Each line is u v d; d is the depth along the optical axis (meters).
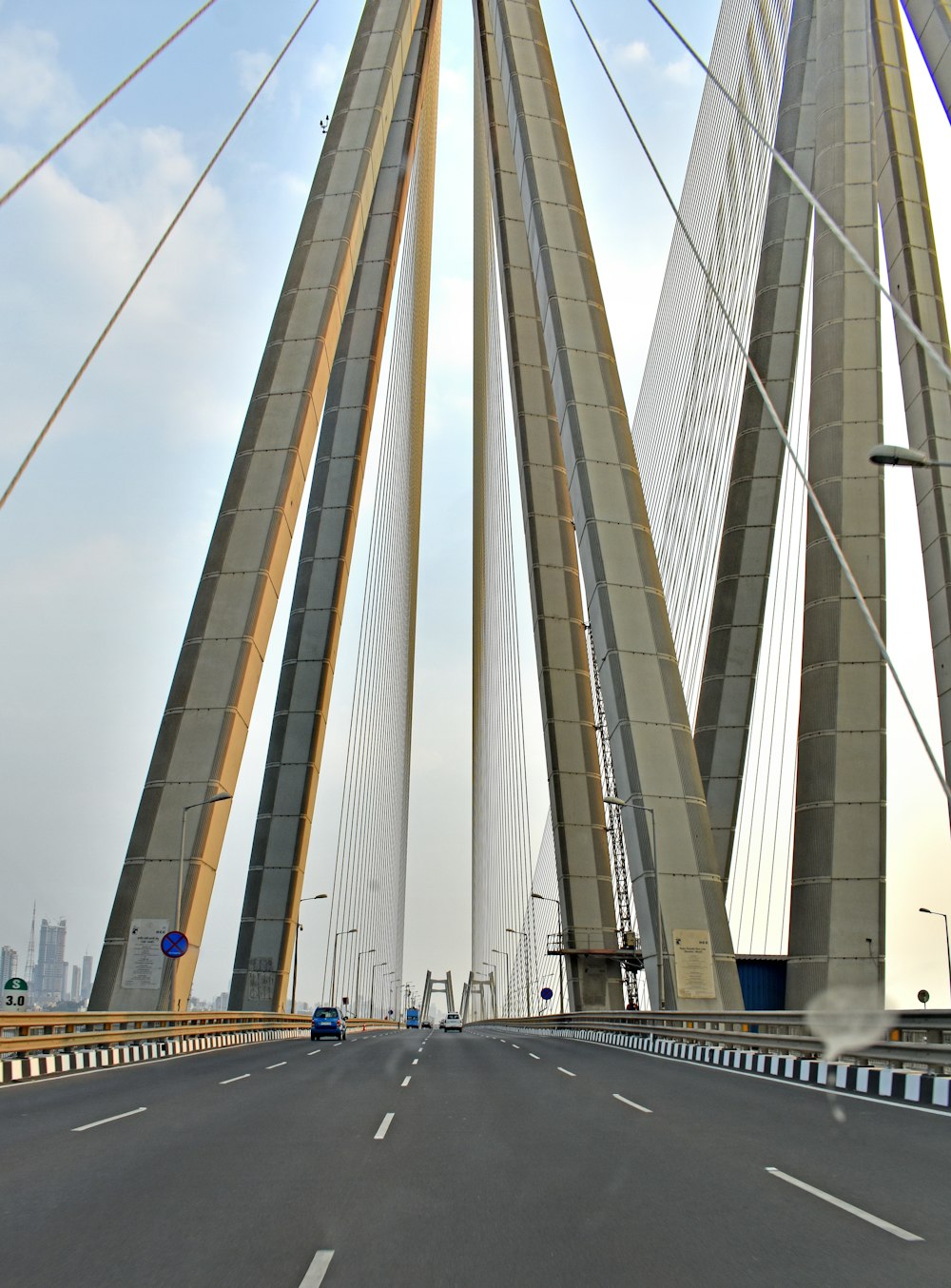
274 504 43.28
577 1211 8.70
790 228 54.34
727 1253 7.43
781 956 44.44
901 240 42.75
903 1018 19.92
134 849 38.62
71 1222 8.25
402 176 66.50
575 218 51.47
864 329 45.72
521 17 56.50
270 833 56.28
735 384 55.34
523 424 62.19
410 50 69.06
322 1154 11.36
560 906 58.03
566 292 49.44
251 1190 9.47
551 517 61.62
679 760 42.09
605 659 43.66
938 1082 16.78
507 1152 11.53
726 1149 11.78
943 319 41.66
